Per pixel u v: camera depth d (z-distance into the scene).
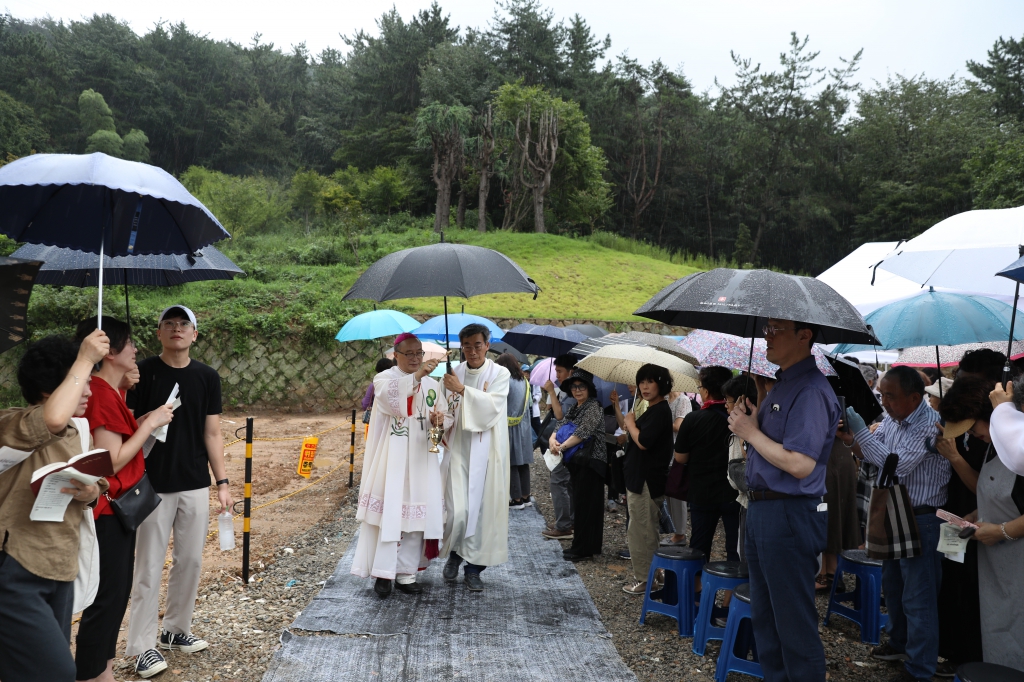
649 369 5.31
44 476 2.63
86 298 18.22
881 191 47.16
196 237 3.70
